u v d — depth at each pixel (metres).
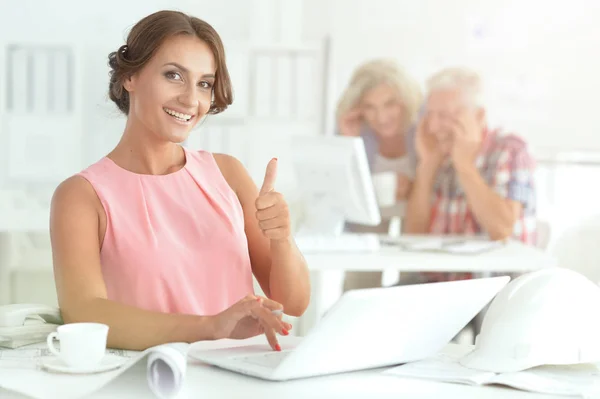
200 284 1.80
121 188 1.79
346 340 1.34
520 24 5.61
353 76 4.87
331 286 5.20
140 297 1.75
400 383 1.37
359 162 3.33
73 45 5.58
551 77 5.62
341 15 5.65
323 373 1.38
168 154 1.88
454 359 1.52
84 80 5.72
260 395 1.28
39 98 5.60
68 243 1.70
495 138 4.39
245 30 5.70
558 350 1.41
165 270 1.76
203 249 1.82
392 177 4.43
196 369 1.44
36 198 4.91
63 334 1.39
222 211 1.87
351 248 3.48
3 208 4.17
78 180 1.77
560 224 5.56
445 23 5.64
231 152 5.53
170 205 1.83
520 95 5.64
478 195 4.22
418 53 5.66
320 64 5.56
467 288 1.46
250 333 1.57
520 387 1.33
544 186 5.59
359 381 1.37
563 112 5.61
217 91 1.84
